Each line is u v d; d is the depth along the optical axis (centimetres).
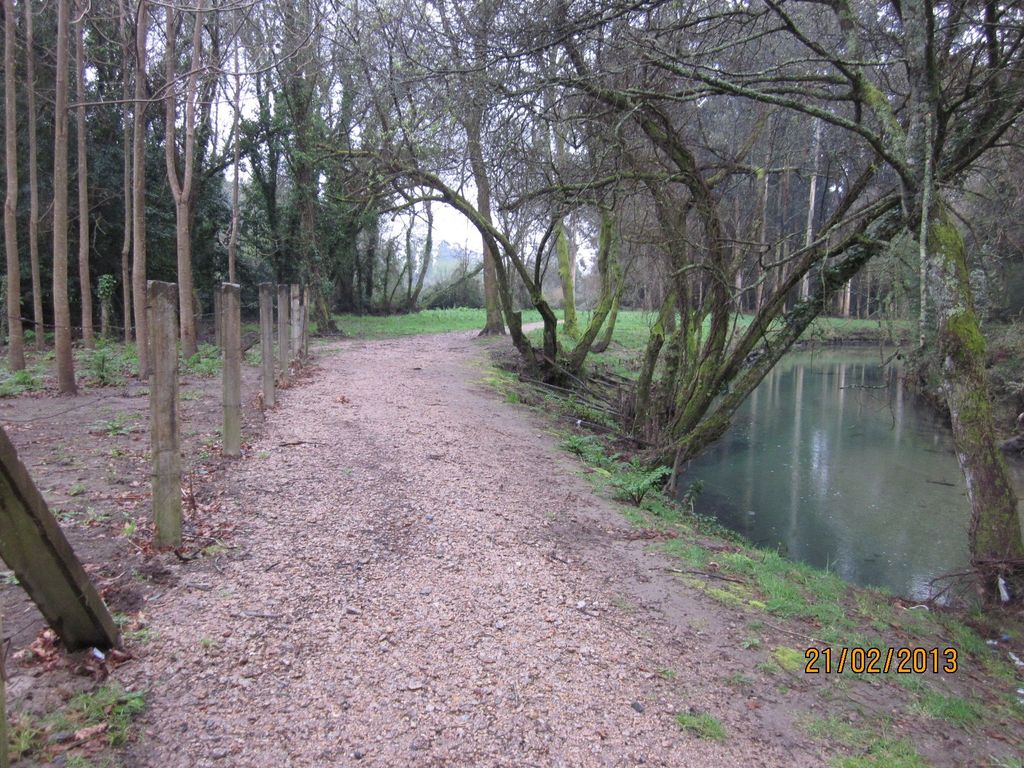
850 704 351
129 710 281
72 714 273
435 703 313
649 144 1076
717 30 868
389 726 293
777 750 306
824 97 721
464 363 1741
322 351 1955
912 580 729
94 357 1395
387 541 504
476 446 845
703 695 343
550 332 1638
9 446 250
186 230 1555
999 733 343
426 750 280
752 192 1297
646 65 739
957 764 311
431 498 614
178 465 439
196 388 1175
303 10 1534
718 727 315
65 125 1120
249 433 792
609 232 1756
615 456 973
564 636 388
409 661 346
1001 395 1433
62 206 1105
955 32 627
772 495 1056
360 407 1016
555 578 470
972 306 591
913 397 1934
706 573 511
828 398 1995
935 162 617
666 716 321
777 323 1006
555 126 977
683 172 950
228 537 479
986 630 489
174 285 430
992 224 828
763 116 1042
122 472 624
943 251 595
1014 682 409
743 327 1325
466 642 370
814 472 1198
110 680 299
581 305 4822
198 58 1436
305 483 620
